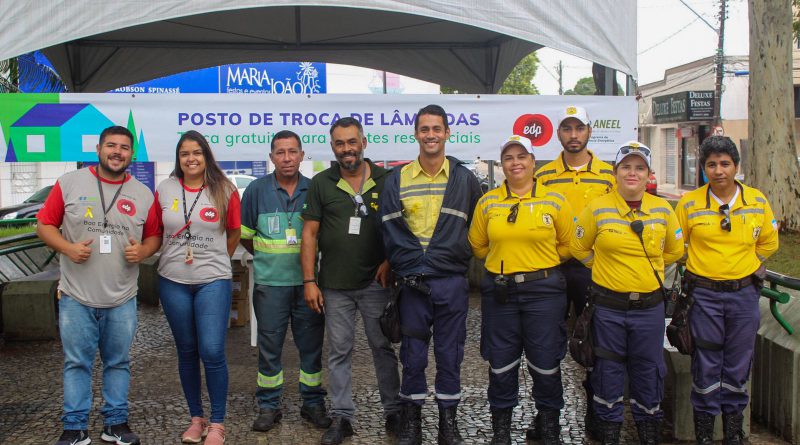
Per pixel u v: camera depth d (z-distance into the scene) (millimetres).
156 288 9133
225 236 4746
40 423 5070
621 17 6699
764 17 13562
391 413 4898
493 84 11898
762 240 4457
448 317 4527
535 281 4402
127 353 4680
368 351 6980
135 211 4559
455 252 4480
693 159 36844
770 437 4746
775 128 13633
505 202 4441
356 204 4703
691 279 4508
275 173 5082
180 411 5324
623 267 4277
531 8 6613
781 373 4676
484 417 5195
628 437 4770
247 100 6516
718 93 31266
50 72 12953
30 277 7969
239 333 7680
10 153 6355
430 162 4512
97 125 6406
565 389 5777
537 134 6758
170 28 10367
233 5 6359
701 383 4473
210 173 4684
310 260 4801
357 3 6445
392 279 4789
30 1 6180
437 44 11641
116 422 4648
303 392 5051
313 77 22734
